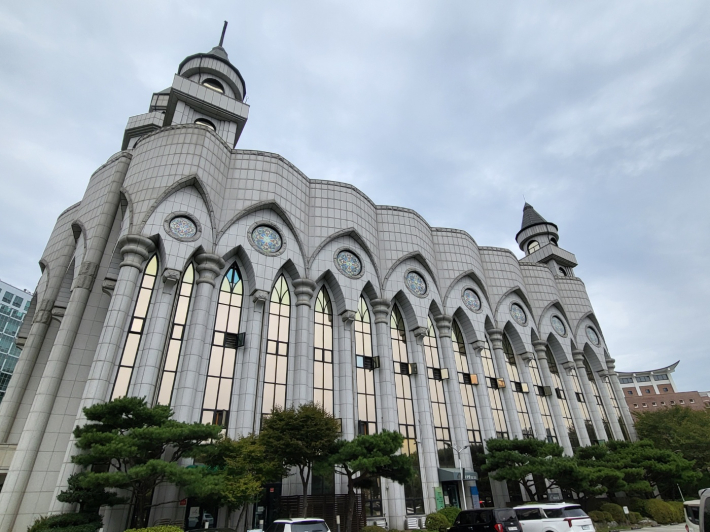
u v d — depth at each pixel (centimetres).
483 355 4634
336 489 2961
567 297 6062
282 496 2741
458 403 4006
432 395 3988
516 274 5378
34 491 2406
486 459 3594
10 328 9269
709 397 11775
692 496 4428
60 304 3403
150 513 2316
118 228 3256
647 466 3756
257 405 2911
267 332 3200
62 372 2698
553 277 5984
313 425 2389
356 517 2839
